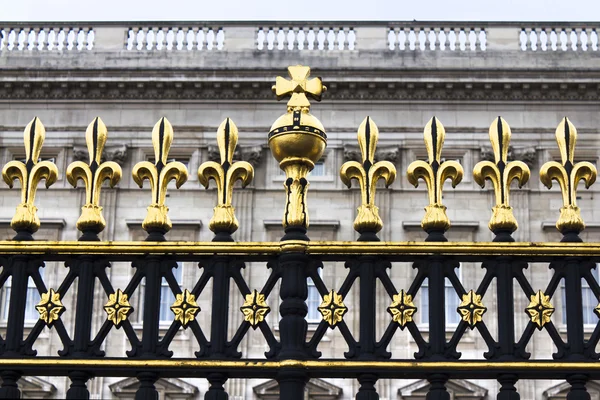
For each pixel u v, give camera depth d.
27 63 30.12
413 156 30.09
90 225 6.64
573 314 6.36
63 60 30.19
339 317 6.39
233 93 30.36
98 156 6.76
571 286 6.40
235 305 24.86
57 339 25.78
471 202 29.53
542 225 28.91
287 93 6.85
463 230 29.38
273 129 6.73
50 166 6.73
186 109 30.38
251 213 29.80
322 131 6.73
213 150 29.92
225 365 6.28
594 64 29.78
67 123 30.12
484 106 30.12
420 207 29.72
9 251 6.53
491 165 6.62
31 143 6.78
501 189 6.59
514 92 29.84
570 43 30.31
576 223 6.50
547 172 6.62
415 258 6.48
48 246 6.52
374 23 30.78
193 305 6.45
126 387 26.80
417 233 29.45
